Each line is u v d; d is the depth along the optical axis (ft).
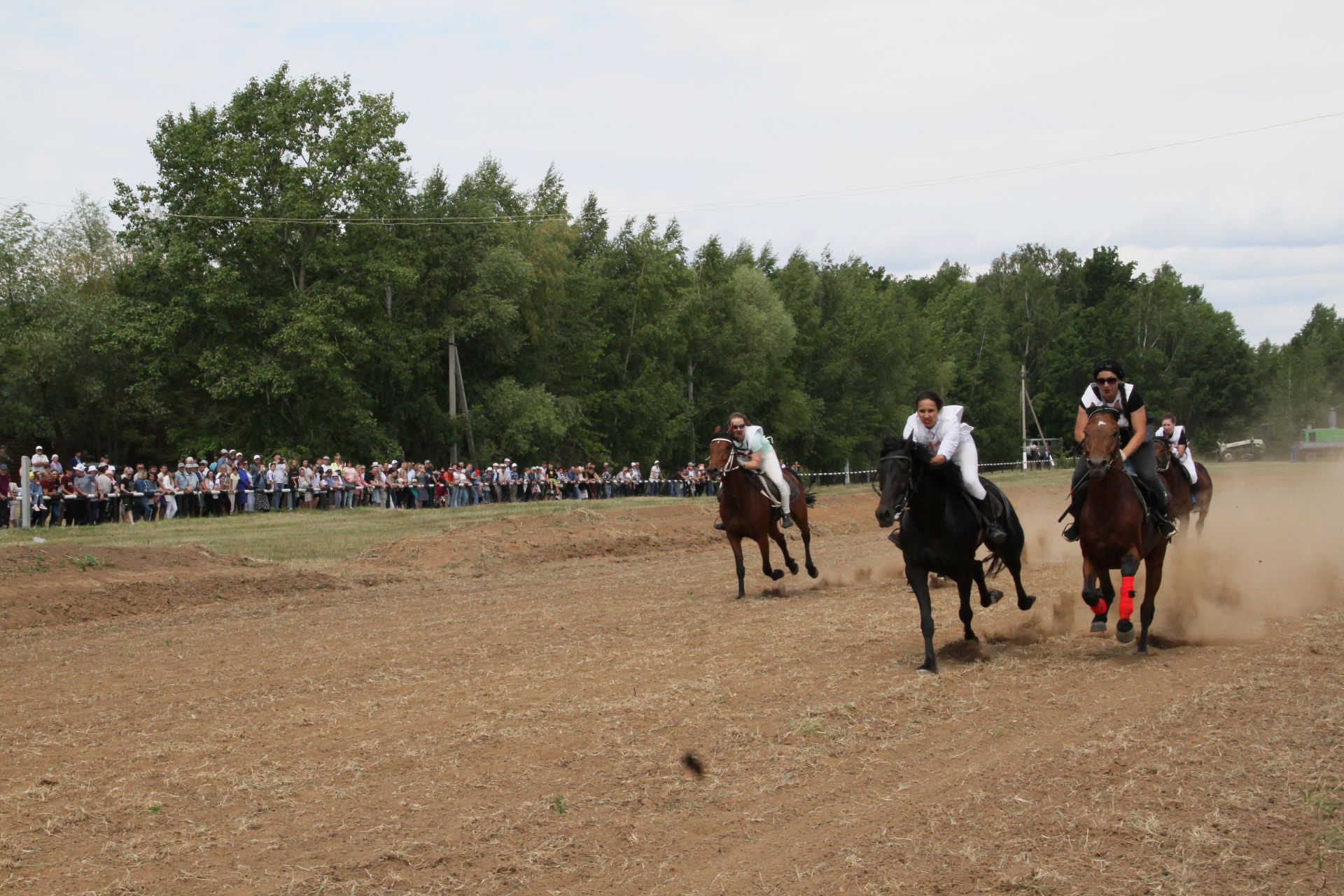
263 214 132.36
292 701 31.35
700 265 215.51
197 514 99.25
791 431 219.00
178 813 21.84
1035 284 341.21
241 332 132.67
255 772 24.31
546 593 55.72
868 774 22.99
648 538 81.25
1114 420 33.09
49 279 149.07
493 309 156.15
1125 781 21.98
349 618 48.55
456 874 18.54
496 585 60.18
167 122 133.39
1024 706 28.22
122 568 58.95
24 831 21.04
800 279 236.02
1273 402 312.71
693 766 23.36
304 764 24.85
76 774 24.59
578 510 85.66
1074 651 35.32
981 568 36.01
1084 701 28.68
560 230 174.40
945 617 43.21
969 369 289.53
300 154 138.51
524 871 18.60
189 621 49.52
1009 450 289.33
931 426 33.45
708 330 205.05
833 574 61.00
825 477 232.94
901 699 29.09
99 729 28.76
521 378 171.32
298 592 58.75
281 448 130.52
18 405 140.46
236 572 60.70
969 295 332.39
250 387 125.39
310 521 89.40
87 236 176.86
